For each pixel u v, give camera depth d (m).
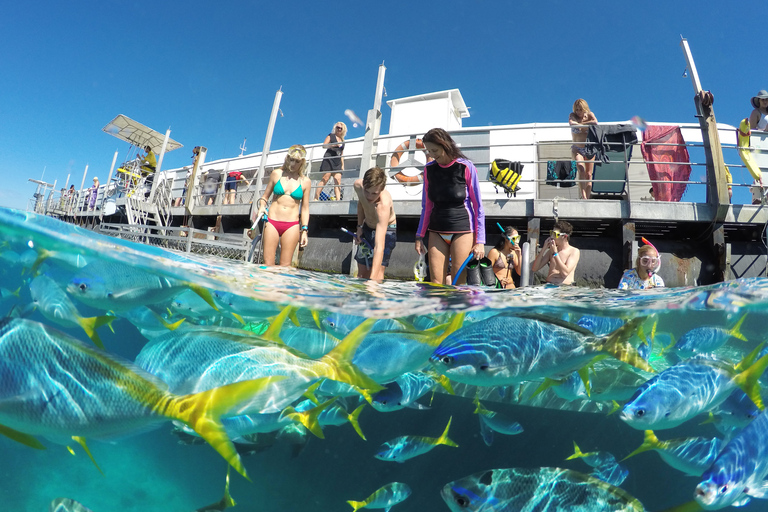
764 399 1.95
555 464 2.32
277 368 1.65
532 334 1.98
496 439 2.44
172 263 2.13
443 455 2.42
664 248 5.84
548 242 4.85
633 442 2.20
